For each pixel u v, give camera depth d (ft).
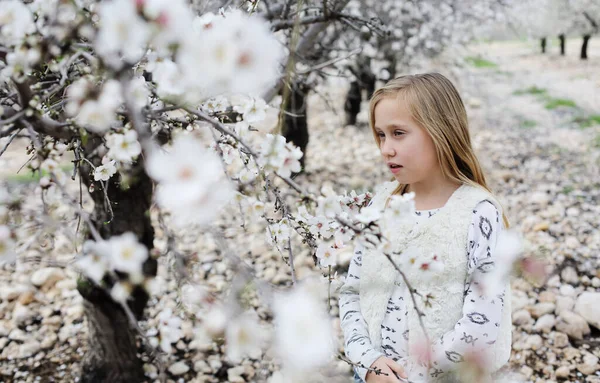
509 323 4.33
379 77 15.47
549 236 11.33
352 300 4.75
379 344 4.28
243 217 3.58
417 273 4.05
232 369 7.59
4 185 3.84
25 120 2.70
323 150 18.51
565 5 32.68
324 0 6.47
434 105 4.37
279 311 2.21
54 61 2.83
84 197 9.59
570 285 9.55
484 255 4.03
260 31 1.98
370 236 3.04
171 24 1.95
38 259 3.17
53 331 8.74
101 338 7.07
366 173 15.92
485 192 4.34
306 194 2.92
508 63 34.76
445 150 4.36
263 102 3.36
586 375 7.53
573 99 24.18
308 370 2.31
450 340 3.86
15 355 8.17
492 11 15.61
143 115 2.83
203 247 10.94
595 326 8.43
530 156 16.89
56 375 7.68
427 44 15.17
